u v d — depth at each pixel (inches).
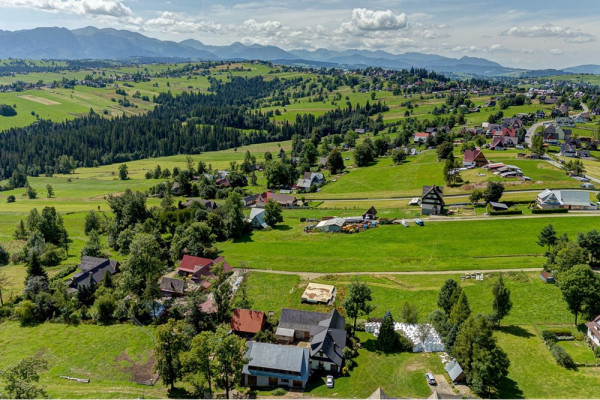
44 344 3380.9
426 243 4901.6
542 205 5590.6
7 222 7121.1
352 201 7091.5
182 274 4623.5
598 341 2908.5
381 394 2409.0
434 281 4003.4
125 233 5516.7
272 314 3695.9
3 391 2402.8
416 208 6299.2
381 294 3860.7
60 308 3843.5
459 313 3110.2
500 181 6776.6
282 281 4254.4
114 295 3927.2
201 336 2755.9
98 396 2721.5
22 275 4827.8
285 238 5536.4
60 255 5334.6
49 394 2728.8
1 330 3636.8
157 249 4803.2
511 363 2807.6
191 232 5162.4
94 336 3484.3
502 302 3211.1
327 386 2755.9
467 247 4685.0
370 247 4943.4
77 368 3056.1
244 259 4874.5
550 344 2970.0
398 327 3321.9
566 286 3201.3
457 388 2630.4
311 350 3006.9
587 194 5600.4
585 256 3914.9
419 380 2733.8
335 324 3284.9
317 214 6540.4
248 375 2888.8
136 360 3149.6
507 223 5265.8
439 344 3090.6
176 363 2795.3
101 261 4648.1
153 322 3671.3
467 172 7564.0
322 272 4402.1
